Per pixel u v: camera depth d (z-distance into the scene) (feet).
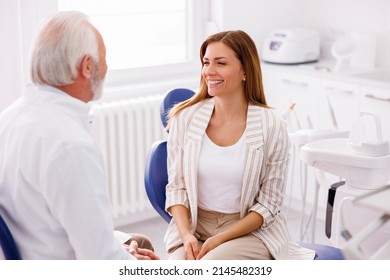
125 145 13.15
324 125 13.61
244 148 7.45
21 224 5.79
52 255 5.75
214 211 7.64
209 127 7.75
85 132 5.74
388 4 14.08
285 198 14.80
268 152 7.51
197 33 14.93
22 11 11.59
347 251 4.02
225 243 7.23
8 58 11.91
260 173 7.57
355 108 12.95
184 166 7.65
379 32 14.40
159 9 14.34
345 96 13.10
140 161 13.29
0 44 11.79
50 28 5.70
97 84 6.02
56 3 12.00
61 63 5.65
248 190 7.43
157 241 12.90
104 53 6.00
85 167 5.46
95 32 5.88
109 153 12.93
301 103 14.02
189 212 7.84
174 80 14.42
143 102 13.03
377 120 8.59
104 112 12.50
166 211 8.02
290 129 11.11
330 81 13.32
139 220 14.07
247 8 14.85
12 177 5.66
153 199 7.95
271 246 7.39
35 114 5.71
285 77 14.23
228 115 7.66
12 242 5.79
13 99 12.16
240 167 7.42
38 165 5.48
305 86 13.85
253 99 7.82
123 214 13.37
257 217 7.41
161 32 14.51
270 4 15.24
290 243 7.84
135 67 14.03
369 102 12.64
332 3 15.30
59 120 5.63
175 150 7.86
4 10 11.66
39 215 5.66
